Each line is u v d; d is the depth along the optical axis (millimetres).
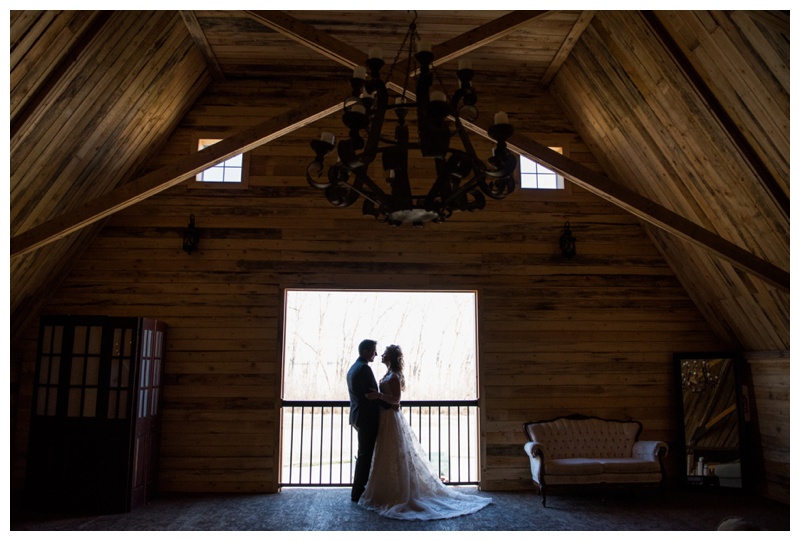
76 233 5625
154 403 5578
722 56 4109
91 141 4910
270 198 6215
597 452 5773
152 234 6078
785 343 5449
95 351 5121
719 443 5855
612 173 6391
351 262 6152
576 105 6215
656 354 6223
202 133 6273
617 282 6312
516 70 6227
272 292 6055
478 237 6289
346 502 5320
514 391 6051
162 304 5973
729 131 4465
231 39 5621
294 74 6320
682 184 5438
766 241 4945
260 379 5902
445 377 12000
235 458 5766
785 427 5426
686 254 5887
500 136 2789
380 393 5223
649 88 4957
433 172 6352
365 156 2734
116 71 4590
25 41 3646
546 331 6176
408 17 5254
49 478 4953
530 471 5922
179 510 5047
